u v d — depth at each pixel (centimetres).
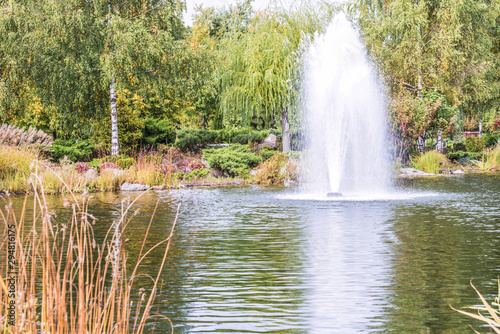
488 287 615
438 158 3181
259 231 1062
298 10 3231
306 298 581
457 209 1400
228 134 3594
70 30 2750
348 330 475
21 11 2788
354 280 659
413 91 3700
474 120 5294
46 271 368
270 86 3106
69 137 3288
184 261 781
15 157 2130
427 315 516
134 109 3541
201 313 530
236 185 2445
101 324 407
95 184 2133
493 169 3331
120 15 2978
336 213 1337
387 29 3684
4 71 2872
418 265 738
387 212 1348
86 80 2866
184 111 4506
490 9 3788
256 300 576
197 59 3095
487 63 3756
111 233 1033
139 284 647
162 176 2377
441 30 3616
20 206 1515
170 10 3080
